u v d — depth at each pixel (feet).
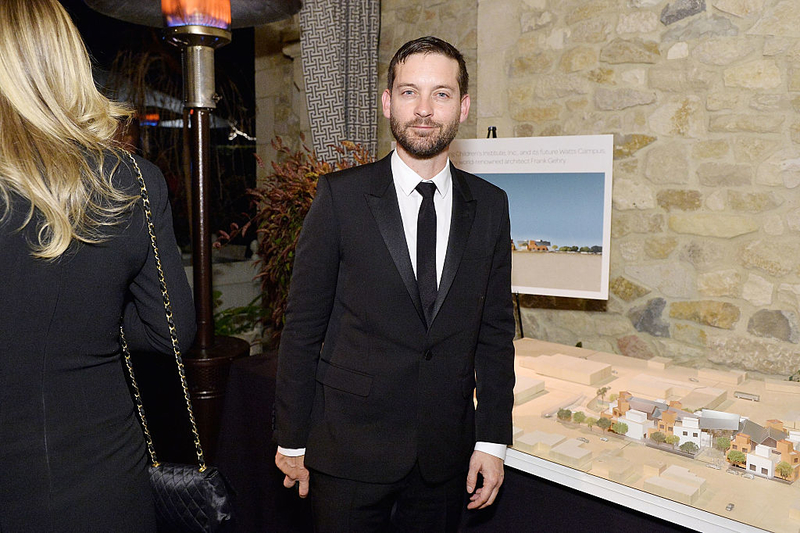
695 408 4.91
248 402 6.60
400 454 4.05
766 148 7.81
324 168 8.26
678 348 8.79
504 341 4.54
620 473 3.90
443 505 4.32
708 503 3.61
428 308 4.12
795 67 7.50
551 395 5.53
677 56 8.39
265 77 14.21
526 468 4.38
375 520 4.19
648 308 9.01
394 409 4.08
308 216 4.25
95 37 11.60
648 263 8.96
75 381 2.85
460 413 4.24
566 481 4.15
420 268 4.15
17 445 2.69
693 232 8.50
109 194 2.86
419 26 11.50
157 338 3.34
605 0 8.91
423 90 3.97
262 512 6.57
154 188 3.14
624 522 4.00
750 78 7.83
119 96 11.96
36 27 2.69
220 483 3.47
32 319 2.67
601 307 9.48
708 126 8.23
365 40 11.45
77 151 2.76
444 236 4.27
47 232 2.67
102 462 2.93
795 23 7.46
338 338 4.24
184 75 7.36
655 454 4.34
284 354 4.24
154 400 8.34
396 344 4.09
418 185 4.18
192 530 3.44
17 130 2.62
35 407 2.72
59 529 2.78
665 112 8.57
